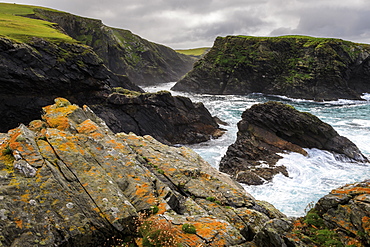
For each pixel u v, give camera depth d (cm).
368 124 4275
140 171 1022
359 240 673
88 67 3750
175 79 15700
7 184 702
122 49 12419
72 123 1189
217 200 1155
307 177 2405
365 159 2805
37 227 631
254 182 2292
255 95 8744
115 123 3444
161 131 3734
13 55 3067
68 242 646
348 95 7812
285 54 9325
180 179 1256
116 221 740
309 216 812
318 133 3075
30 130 1037
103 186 837
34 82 3181
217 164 2905
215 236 785
